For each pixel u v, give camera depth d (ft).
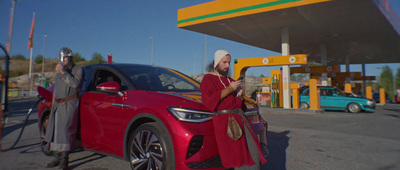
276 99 54.39
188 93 10.97
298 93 50.16
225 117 7.55
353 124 28.66
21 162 12.91
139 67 13.38
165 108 9.11
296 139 19.29
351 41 68.74
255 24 52.47
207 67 8.51
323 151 15.65
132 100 10.35
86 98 12.35
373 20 49.03
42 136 14.12
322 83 70.33
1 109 14.84
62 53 11.62
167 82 12.75
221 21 50.31
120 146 10.51
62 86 11.59
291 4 41.47
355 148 16.56
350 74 82.79
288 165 12.74
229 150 7.33
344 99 47.55
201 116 8.72
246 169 7.25
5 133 21.75
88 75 13.64
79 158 13.51
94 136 11.71
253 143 7.54
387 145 17.56
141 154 9.77
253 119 9.76
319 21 50.26
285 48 55.11
